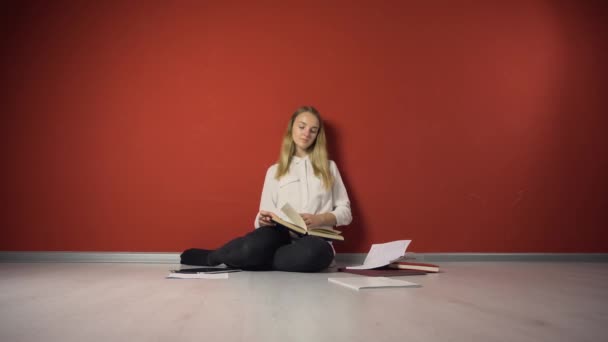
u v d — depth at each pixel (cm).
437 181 274
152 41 265
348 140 271
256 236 200
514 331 90
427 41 278
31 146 256
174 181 262
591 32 284
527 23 284
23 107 257
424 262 264
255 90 268
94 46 262
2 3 258
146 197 260
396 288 149
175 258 256
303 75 271
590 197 281
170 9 267
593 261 275
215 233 262
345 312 108
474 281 173
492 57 281
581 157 282
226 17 269
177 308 112
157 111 263
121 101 262
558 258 275
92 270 208
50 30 260
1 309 111
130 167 260
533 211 278
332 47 273
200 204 262
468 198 275
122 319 99
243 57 269
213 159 264
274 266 202
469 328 92
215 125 265
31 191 255
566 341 83
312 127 248
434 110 276
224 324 94
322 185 246
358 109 273
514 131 280
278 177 249
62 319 99
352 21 275
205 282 163
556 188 280
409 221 271
